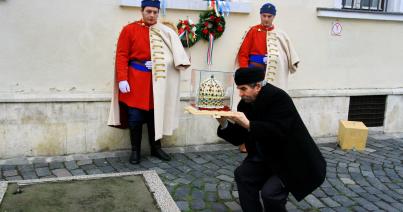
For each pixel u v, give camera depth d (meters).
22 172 4.12
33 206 3.34
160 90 4.35
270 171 2.93
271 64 4.87
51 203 3.41
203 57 5.14
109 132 4.76
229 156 4.93
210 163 4.66
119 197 3.58
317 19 5.67
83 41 4.55
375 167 4.80
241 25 5.27
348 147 5.46
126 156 4.73
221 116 2.72
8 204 3.35
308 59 5.74
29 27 4.33
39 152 4.51
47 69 4.47
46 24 4.39
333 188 4.11
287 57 5.05
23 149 4.45
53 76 4.50
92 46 4.60
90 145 4.70
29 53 4.38
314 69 5.80
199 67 5.15
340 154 5.24
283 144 2.72
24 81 4.41
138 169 4.37
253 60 4.96
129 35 4.28
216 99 2.98
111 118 4.41
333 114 5.91
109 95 4.68
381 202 3.84
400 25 6.21
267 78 4.87
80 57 4.57
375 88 6.24
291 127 2.71
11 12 4.25
